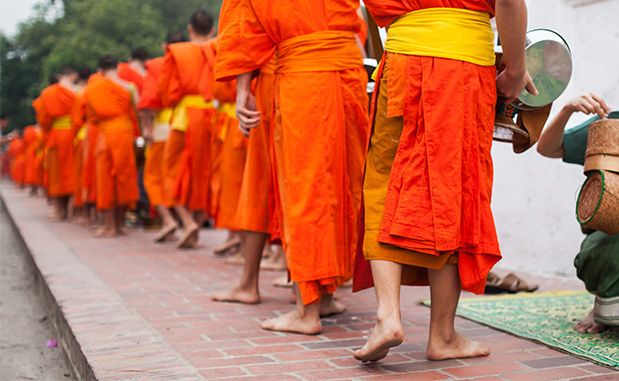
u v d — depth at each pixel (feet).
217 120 23.29
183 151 26.66
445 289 10.77
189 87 26.25
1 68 115.65
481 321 13.41
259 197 15.33
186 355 11.45
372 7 10.68
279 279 18.21
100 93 31.35
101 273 20.13
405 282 11.23
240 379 10.14
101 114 31.37
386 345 10.09
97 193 31.63
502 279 16.47
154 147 28.78
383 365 10.80
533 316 13.76
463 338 11.19
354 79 12.69
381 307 10.19
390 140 10.64
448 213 10.00
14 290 22.80
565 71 11.10
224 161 20.12
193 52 26.37
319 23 12.40
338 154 12.53
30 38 111.96
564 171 18.17
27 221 39.63
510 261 19.88
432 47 10.19
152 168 29.04
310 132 12.38
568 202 18.12
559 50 11.02
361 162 12.93
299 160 12.39
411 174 10.15
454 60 10.15
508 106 11.24
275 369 10.65
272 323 13.20
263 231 15.43
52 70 91.50
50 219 41.24
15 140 88.22
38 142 58.39
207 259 23.53
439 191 10.02
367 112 13.01
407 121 10.28
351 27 12.65
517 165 19.56
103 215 32.14
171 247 27.25
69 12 107.86
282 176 12.94
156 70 28.35
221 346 12.02
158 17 93.71
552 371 10.37
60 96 39.86
